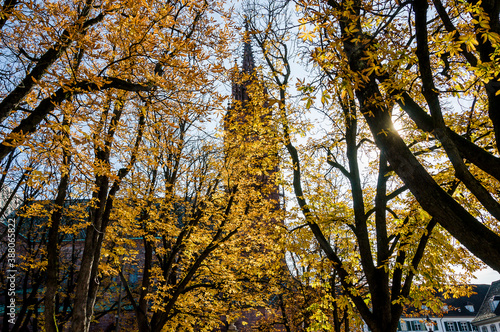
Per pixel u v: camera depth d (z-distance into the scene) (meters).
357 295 7.52
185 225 13.09
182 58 5.54
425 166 10.29
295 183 9.69
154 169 12.45
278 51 9.97
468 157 4.31
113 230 11.11
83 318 7.51
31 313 17.12
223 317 21.84
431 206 3.69
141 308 11.45
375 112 4.69
